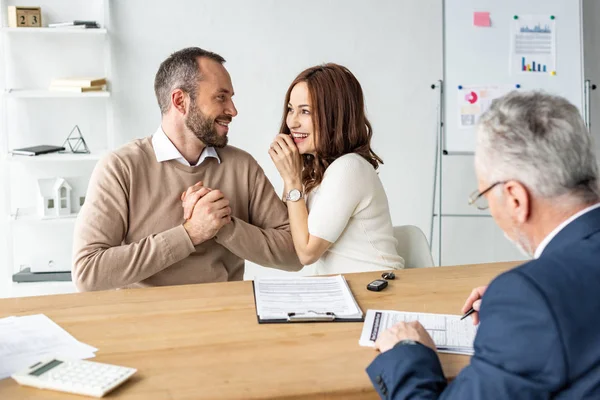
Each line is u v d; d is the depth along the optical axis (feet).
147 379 4.41
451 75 11.82
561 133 3.65
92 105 11.80
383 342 4.51
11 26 10.87
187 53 7.32
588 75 12.93
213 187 7.57
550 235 3.76
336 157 7.46
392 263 7.32
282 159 7.41
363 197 7.18
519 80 11.87
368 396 4.32
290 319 5.34
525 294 3.41
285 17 12.12
